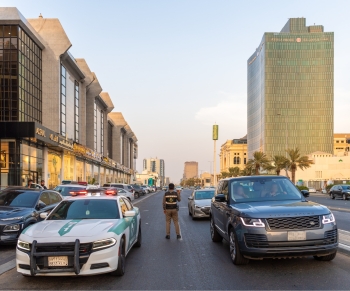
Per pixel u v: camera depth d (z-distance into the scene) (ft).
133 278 22.29
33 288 20.29
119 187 119.96
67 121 157.99
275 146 454.81
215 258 27.81
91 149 193.26
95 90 204.13
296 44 464.65
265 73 463.83
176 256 28.89
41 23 144.66
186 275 22.88
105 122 246.88
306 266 24.39
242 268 24.31
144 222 55.57
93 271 20.40
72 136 166.40
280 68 463.83
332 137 456.04
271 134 456.45
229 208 26.96
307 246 22.43
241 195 28.35
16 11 119.65
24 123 109.09
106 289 20.02
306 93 460.96
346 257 26.99
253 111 528.22
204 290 19.62
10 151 110.52
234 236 24.76
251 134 538.06
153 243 35.40
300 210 23.54
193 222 54.80
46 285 20.88
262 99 474.49
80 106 181.57
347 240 31.99
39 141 120.78
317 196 176.76
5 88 119.03
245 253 23.13
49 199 40.57
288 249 22.20
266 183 29.25
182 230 45.37
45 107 141.49
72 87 167.84
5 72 119.34
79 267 20.15
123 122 304.50
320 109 458.91
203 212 56.70
